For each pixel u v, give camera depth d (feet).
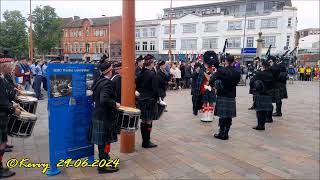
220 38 154.20
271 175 15.03
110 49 176.24
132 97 17.51
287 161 17.06
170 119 28.35
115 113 15.37
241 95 50.08
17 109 14.55
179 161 16.72
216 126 25.50
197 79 28.94
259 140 21.29
